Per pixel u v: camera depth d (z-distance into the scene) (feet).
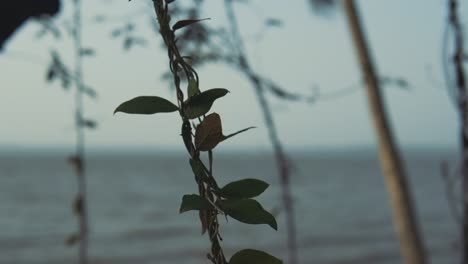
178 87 2.49
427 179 310.24
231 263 2.34
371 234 125.39
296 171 13.48
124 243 112.57
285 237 114.42
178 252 103.14
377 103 17.62
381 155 18.11
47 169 421.18
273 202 128.26
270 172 387.14
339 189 246.47
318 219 149.59
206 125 2.38
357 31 17.47
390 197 18.03
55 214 160.56
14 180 300.20
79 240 11.13
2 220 149.59
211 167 2.43
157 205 184.34
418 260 17.49
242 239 110.11
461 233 10.91
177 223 138.41
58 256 99.30
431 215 157.38
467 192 10.75
